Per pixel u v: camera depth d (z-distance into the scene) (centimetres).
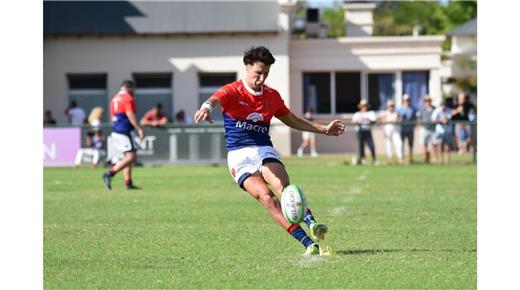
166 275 3183
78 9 14200
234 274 3173
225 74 14425
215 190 6956
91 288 2978
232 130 3562
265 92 3578
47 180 8225
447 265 3328
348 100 14762
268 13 14262
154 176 8788
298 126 3691
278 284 2984
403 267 3284
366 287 2934
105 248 3838
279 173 3509
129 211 5353
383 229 4422
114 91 14262
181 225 4638
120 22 14125
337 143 13888
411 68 14662
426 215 5053
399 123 10888
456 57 16725
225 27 14138
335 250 3703
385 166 10462
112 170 7069
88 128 10612
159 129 10675
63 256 3622
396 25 19400
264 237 4150
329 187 7144
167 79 14400
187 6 14262
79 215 5141
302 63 14650
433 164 10788
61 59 14200
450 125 10844
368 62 14675
